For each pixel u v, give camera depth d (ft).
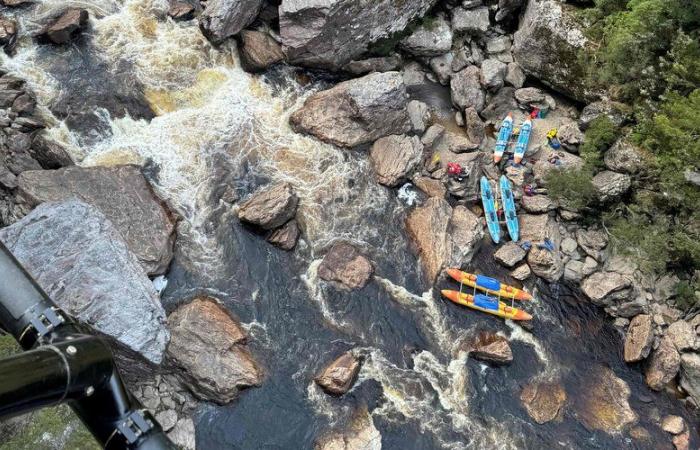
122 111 99.35
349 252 92.99
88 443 67.36
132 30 107.14
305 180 98.68
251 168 98.12
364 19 103.71
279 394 80.79
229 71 107.24
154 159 95.96
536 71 109.60
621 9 102.06
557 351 90.17
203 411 78.33
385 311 89.56
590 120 103.30
